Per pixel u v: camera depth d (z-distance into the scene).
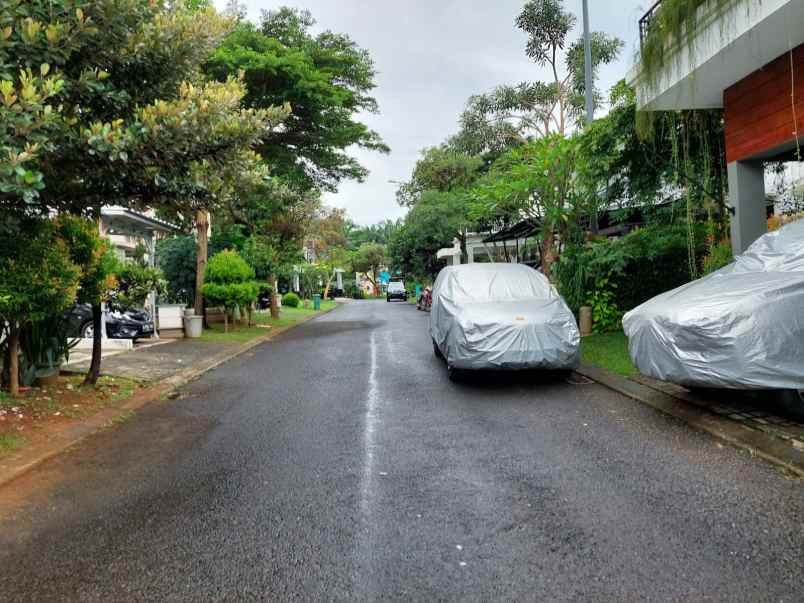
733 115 8.47
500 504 3.88
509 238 19.75
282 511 3.88
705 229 10.68
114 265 7.79
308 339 15.69
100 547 3.43
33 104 4.52
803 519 3.49
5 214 5.73
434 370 9.53
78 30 5.35
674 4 7.91
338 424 6.22
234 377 9.67
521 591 2.80
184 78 7.13
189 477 4.66
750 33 6.79
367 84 18.75
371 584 2.91
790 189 12.03
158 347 13.35
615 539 3.31
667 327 5.39
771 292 5.08
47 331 7.96
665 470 4.41
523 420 6.11
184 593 2.89
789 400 5.18
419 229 29.89
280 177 19.47
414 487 4.25
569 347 7.49
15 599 2.87
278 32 17.81
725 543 3.22
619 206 13.50
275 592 2.87
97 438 5.95
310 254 43.94
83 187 6.55
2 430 5.87
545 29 25.14
